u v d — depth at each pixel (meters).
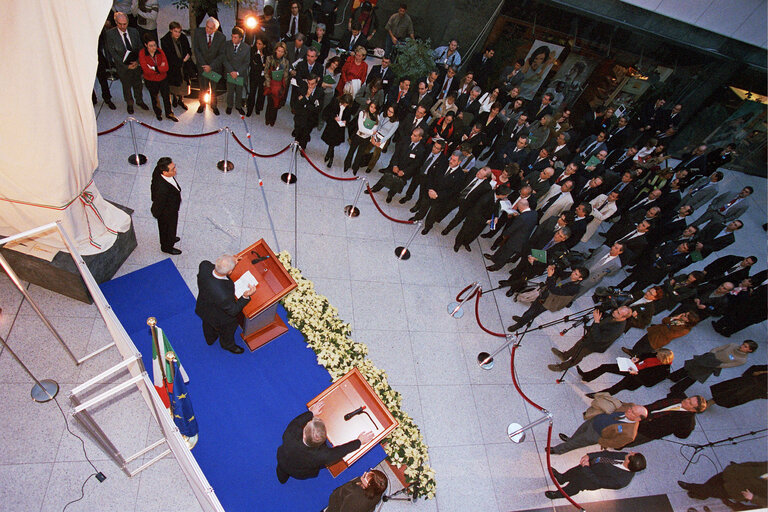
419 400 6.31
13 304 5.44
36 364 5.08
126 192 7.13
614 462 5.26
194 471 3.38
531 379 7.17
